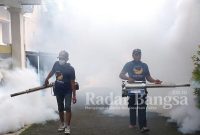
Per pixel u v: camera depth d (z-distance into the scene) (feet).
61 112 19.70
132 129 19.84
